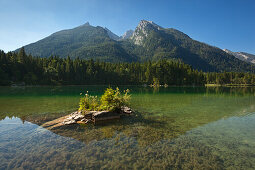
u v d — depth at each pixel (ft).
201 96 127.13
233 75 539.29
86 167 21.27
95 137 32.40
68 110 60.70
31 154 24.79
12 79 324.60
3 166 21.33
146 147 27.68
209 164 22.45
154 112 59.21
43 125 40.37
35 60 392.27
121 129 38.06
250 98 112.27
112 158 23.73
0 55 331.36
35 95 123.75
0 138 31.27
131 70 468.75
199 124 43.14
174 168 21.27
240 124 43.37
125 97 58.54
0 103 79.15
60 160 23.03
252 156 25.09
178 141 30.68
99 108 51.08
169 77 417.08
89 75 414.62
